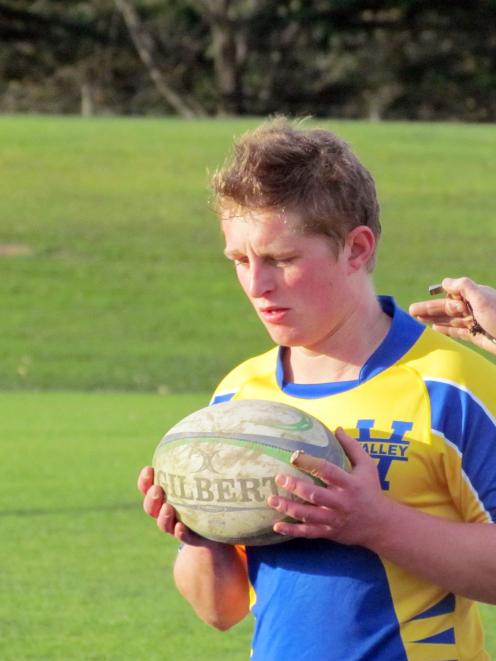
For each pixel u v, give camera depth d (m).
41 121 109.06
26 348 55.28
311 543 9.30
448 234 75.62
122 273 68.00
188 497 9.34
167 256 71.31
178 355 55.19
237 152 9.37
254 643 9.62
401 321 9.81
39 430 35.91
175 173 88.69
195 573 10.09
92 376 51.22
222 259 71.31
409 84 184.25
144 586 20.45
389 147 96.75
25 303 62.47
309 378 9.91
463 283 10.35
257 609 9.58
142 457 31.62
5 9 179.50
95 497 26.86
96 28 185.38
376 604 9.09
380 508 8.74
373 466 8.99
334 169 9.22
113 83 192.62
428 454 9.26
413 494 9.27
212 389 49.62
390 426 9.38
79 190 83.75
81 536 23.61
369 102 186.50
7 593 19.89
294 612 9.25
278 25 177.25
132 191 84.00
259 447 9.14
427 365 9.55
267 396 10.07
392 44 180.62
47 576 20.88
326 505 8.65
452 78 182.25
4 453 31.98
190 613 19.08
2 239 72.88
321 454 9.04
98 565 21.64
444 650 9.10
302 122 11.04
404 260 70.44
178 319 61.12
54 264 68.88
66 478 28.83
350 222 9.30
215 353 55.84
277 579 9.39
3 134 98.50
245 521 9.11
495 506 9.16
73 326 59.28
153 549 22.78
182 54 186.50
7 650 17.03
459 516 9.45
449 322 10.80
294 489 8.71
